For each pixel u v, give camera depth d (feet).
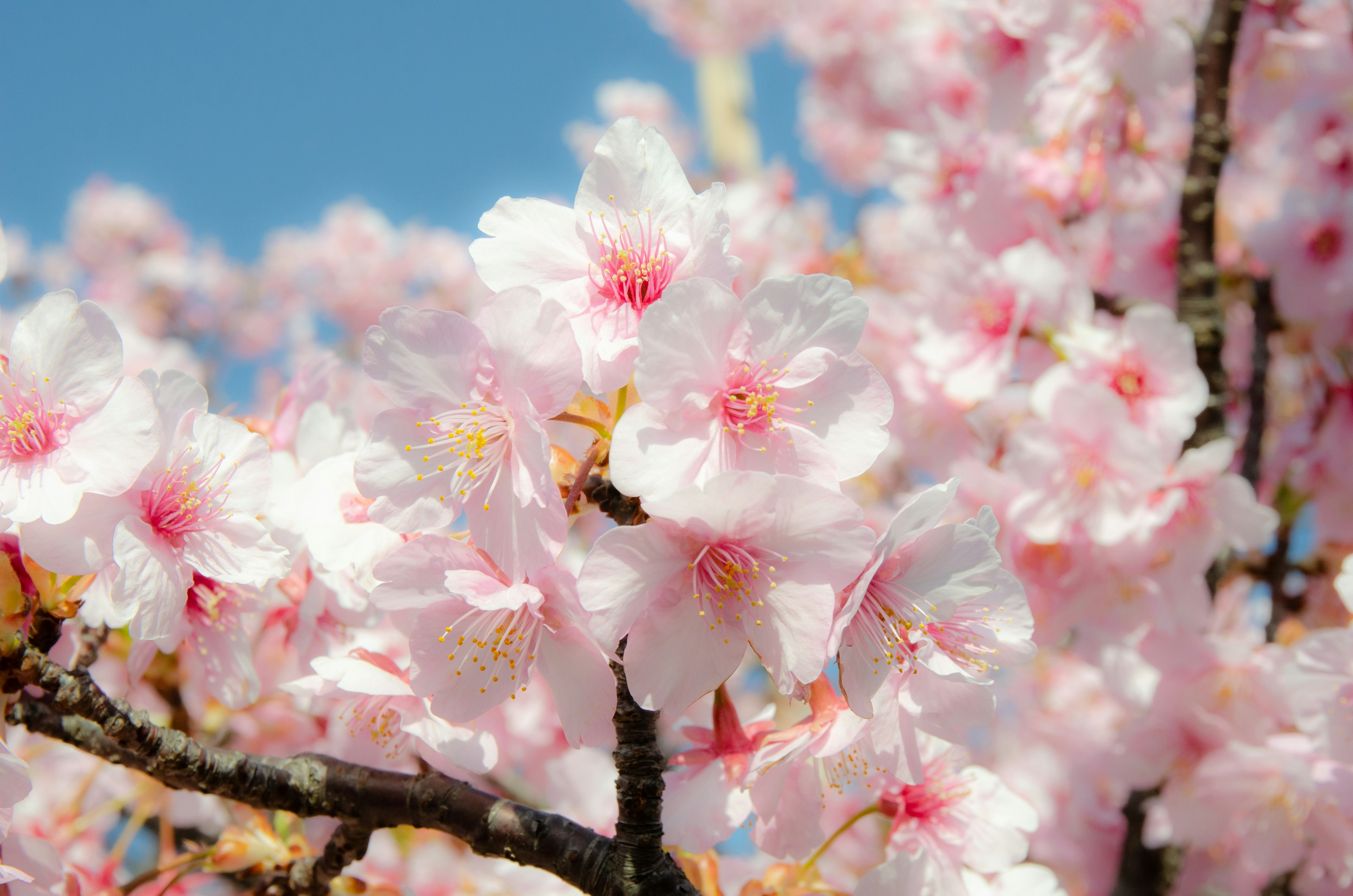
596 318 1.82
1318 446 2.84
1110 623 2.23
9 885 1.89
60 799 2.33
